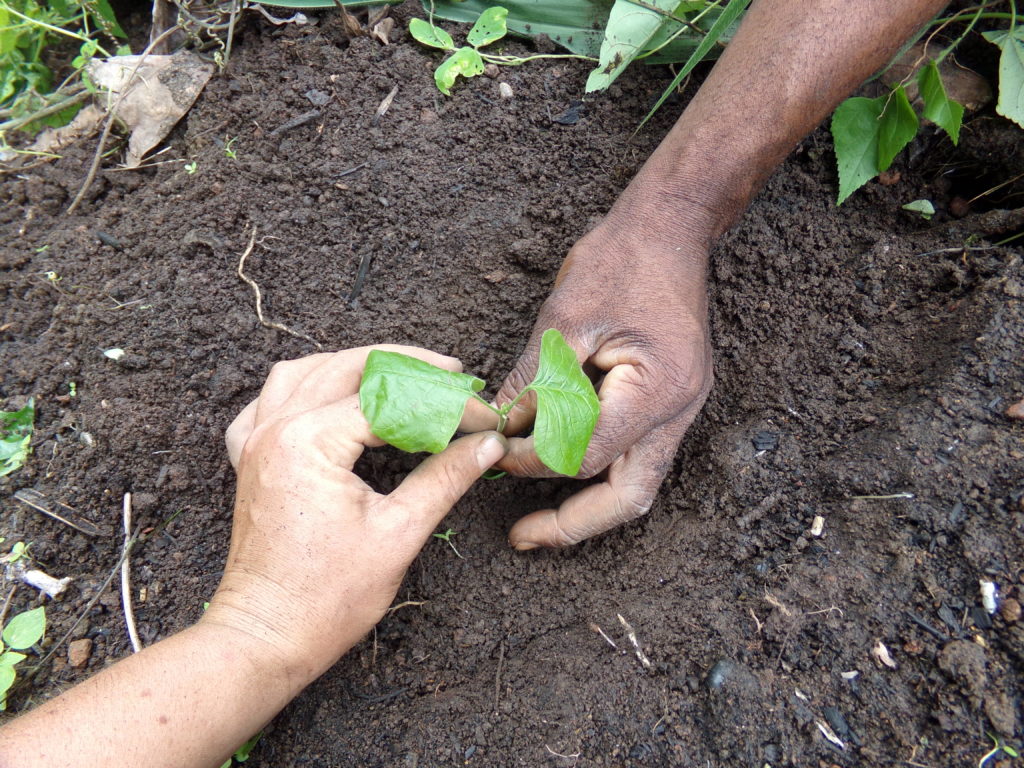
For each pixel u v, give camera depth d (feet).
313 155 1.73
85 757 1.05
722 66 1.35
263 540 1.20
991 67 1.67
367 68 1.77
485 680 1.45
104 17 1.95
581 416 1.13
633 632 1.43
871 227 1.66
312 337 1.65
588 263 1.40
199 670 1.13
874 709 1.27
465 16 1.82
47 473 1.56
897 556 1.33
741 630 1.37
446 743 1.38
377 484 1.57
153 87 1.78
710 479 1.54
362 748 1.39
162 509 1.56
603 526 1.44
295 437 1.21
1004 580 1.27
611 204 1.67
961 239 1.58
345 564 1.19
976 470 1.34
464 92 1.75
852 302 1.59
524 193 1.71
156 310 1.65
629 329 1.34
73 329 1.65
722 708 1.31
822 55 1.24
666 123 1.72
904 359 1.51
